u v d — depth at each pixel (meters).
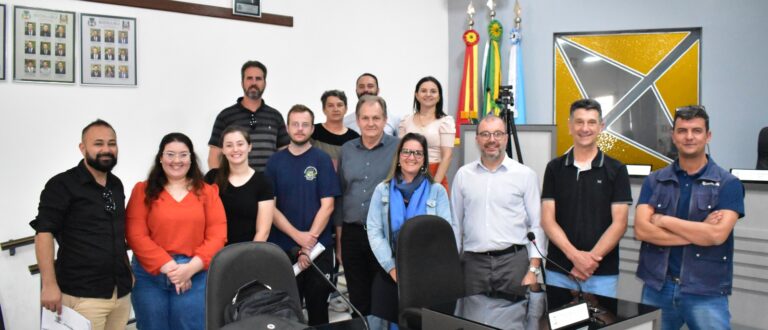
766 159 4.07
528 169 2.93
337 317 4.04
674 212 2.61
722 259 2.52
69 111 3.72
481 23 5.65
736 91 4.96
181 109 4.20
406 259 2.44
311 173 3.16
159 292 2.65
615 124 5.33
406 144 2.88
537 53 5.46
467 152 3.89
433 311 1.99
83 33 3.76
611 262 2.76
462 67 5.80
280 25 4.70
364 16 5.25
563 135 5.45
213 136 3.65
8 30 3.51
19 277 3.54
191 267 2.62
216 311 1.93
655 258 2.66
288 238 3.12
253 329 1.72
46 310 2.47
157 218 2.64
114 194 2.59
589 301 2.11
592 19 5.31
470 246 2.94
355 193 3.15
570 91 5.43
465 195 2.97
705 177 2.55
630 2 5.21
